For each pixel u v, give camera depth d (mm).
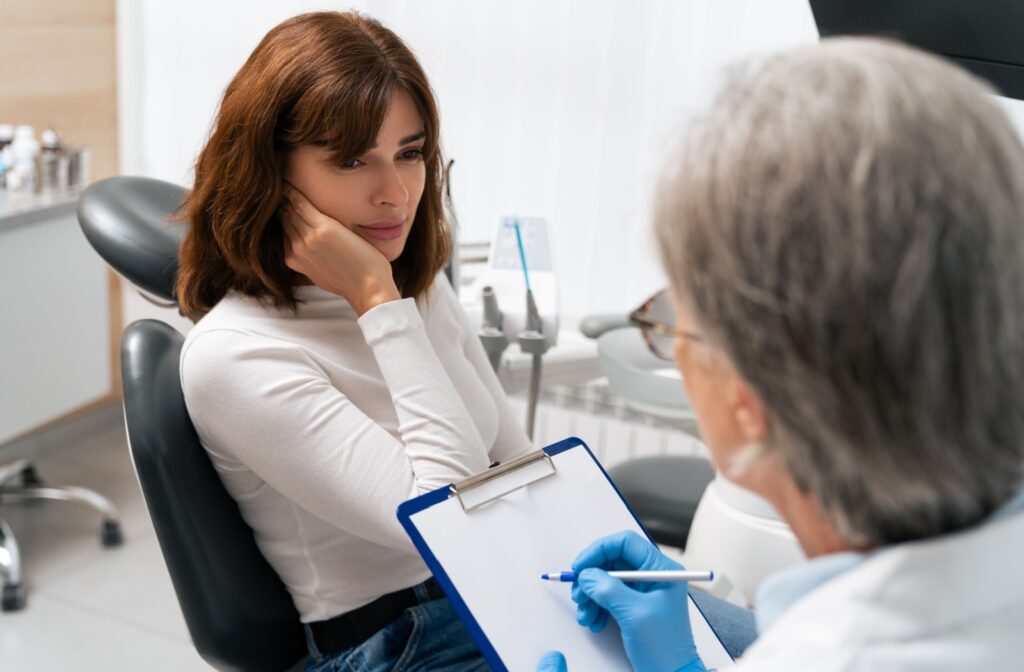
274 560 1397
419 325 1360
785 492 722
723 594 1818
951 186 590
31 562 2822
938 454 619
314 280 1367
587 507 1165
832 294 600
